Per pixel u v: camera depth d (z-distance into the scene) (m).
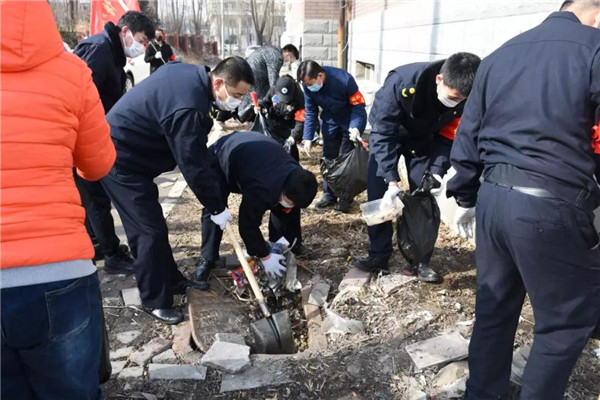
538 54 1.82
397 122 3.09
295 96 5.10
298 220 3.74
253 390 2.46
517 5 3.51
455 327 2.91
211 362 2.59
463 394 2.38
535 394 1.95
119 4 7.93
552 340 1.90
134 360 2.69
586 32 1.77
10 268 1.41
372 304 3.16
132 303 3.25
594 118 1.74
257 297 2.96
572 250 1.77
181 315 3.08
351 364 2.62
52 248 1.46
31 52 1.40
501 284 2.02
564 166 1.74
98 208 3.50
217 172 3.25
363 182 4.23
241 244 4.11
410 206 3.22
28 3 1.39
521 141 1.81
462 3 4.48
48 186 1.47
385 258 3.49
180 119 2.62
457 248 3.95
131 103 2.78
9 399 1.61
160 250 2.94
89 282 1.63
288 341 2.86
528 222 1.78
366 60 9.30
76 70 1.57
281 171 2.96
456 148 2.19
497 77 1.92
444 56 4.96
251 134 3.30
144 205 2.88
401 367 2.59
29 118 1.42
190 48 20.83
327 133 4.75
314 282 3.50
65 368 1.58
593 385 2.40
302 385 2.49
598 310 1.87
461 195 2.34
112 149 1.85
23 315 1.46
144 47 3.63
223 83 2.70
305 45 11.70
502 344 2.11
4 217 1.39
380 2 8.23
